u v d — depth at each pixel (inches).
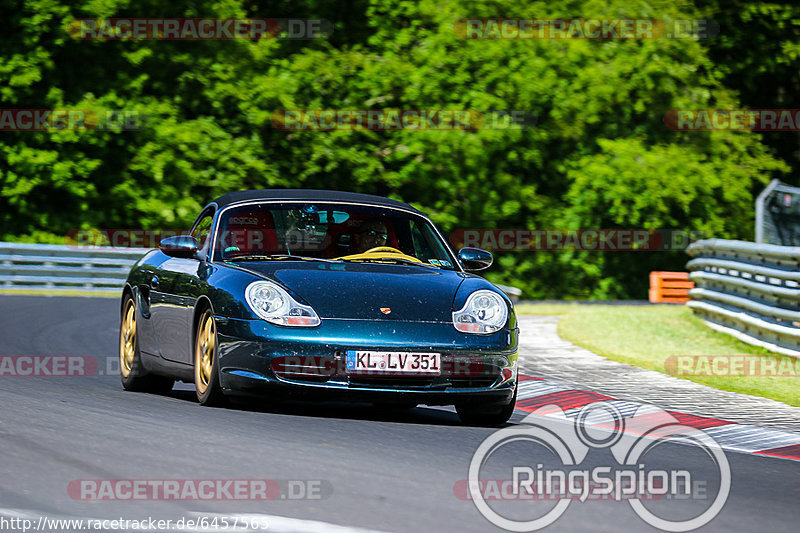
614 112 4119.1
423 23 4084.6
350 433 914.7
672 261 4266.7
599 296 4165.8
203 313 1043.3
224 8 3828.7
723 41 4480.8
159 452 788.6
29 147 3646.7
